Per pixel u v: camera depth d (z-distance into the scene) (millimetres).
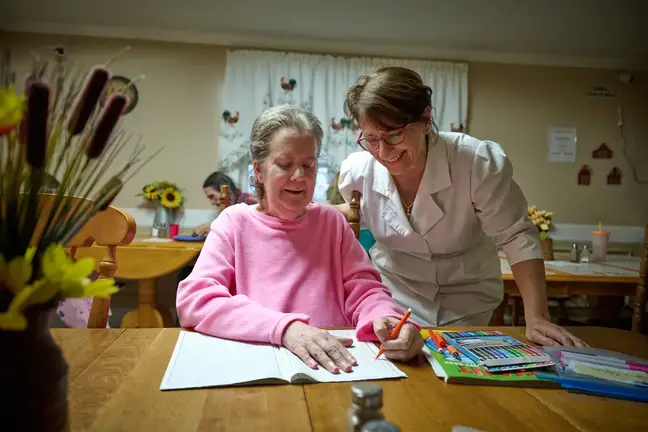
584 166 3689
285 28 3201
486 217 1182
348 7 2918
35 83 392
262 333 821
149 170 3307
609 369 731
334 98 3369
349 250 1146
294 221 1128
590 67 3672
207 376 663
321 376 687
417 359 781
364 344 861
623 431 548
